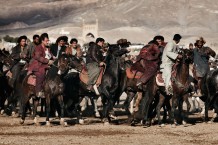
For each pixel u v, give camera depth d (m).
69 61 25.78
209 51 28.33
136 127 25.72
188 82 25.69
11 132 24.03
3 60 30.66
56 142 21.16
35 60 26.11
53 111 30.70
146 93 25.95
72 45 28.45
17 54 30.39
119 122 27.69
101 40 27.34
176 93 25.62
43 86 25.89
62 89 25.86
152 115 26.78
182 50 25.53
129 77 27.56
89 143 20.94
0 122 27.78
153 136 22.70
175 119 26.02
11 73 30.56
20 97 28.73
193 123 27.38
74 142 21.16
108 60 26.98
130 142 21.17
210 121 27.58
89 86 27.02
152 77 25.84
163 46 27.28
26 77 26.55
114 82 26.75
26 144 20.72
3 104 31.89
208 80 27.30
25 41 30.47
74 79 27.50
